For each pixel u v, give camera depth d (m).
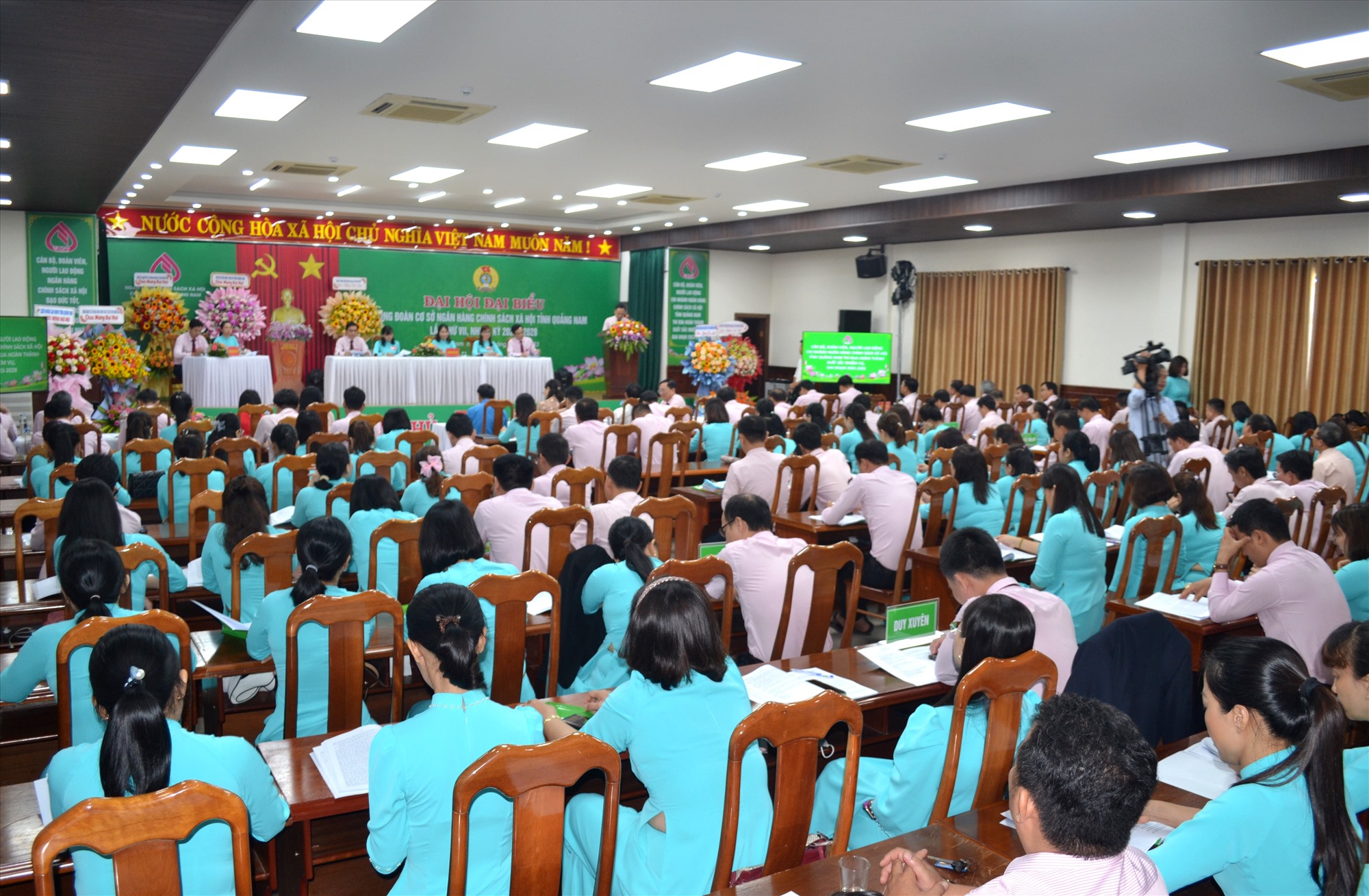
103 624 2.40
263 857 2.39
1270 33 4.63
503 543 4.20
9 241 10.94
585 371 16.22
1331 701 1.62
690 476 7.55
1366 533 3.42
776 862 1.95
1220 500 6.44
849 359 14.37
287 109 6.89
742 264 16.53
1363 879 1.66
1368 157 7.27
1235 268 10.62
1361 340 9.68
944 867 1.73
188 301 13.16
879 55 5.20
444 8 4.60
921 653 3.00
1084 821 1.29
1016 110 6.43
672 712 2.02
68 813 1.38
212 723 3.38
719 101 6.43
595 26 4.84
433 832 1.90
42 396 10.00
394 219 14.17
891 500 4.95
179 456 5.30
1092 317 12.12
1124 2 4.27
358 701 2.64
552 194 11.62
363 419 6.09
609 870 1.78
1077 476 3.85
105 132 6.35
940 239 13.67
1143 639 2.51
